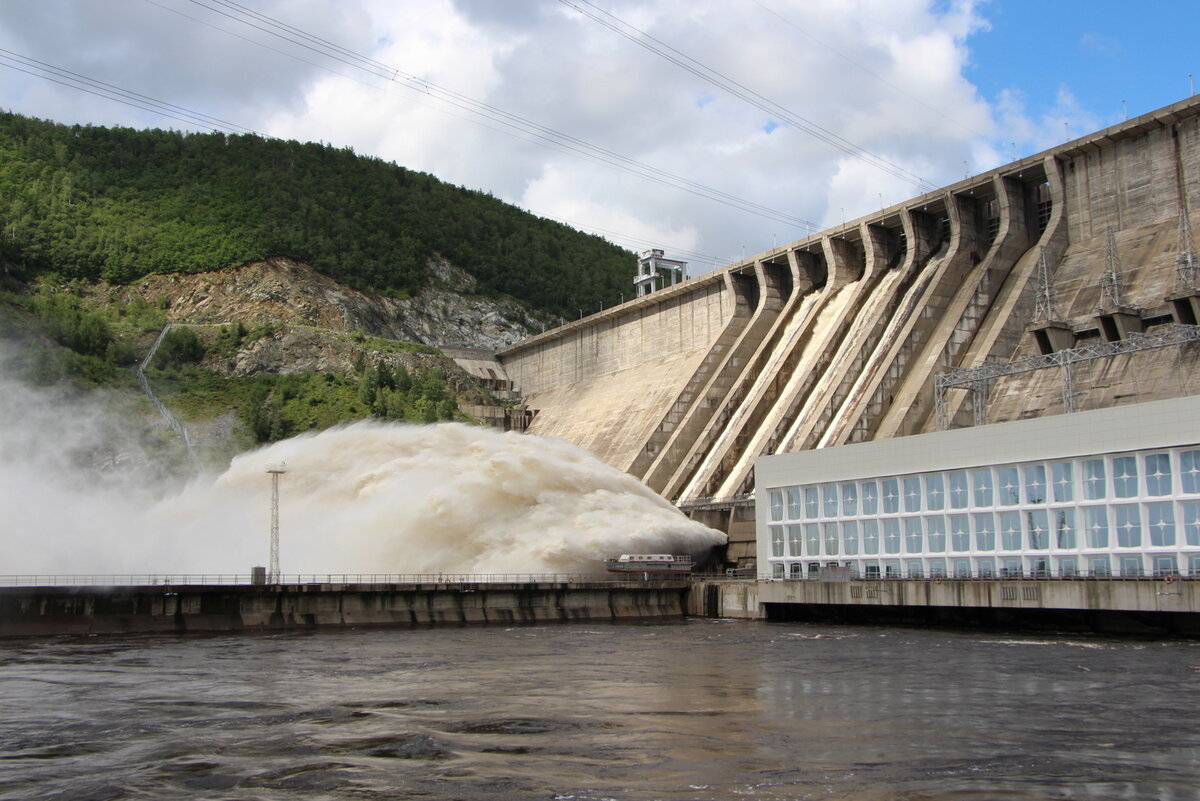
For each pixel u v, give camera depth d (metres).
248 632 75.62
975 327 107.81
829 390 113.81
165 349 161.25
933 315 112.50
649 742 32.78
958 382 88.94
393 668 52.34
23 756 31.03
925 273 121.50
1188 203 97.69
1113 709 38.09
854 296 127.62
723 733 34.22
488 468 107.50
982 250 119.94
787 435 117.62
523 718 37.16
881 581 79.25
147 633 73.00
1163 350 88.44
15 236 191.75
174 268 197.25
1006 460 73.50
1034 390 95.81
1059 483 70.62
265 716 37.59
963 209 119.31
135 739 33.47
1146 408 66.19
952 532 76.69
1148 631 68.31
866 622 83.69
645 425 143.88
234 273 198.12
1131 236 101.19
